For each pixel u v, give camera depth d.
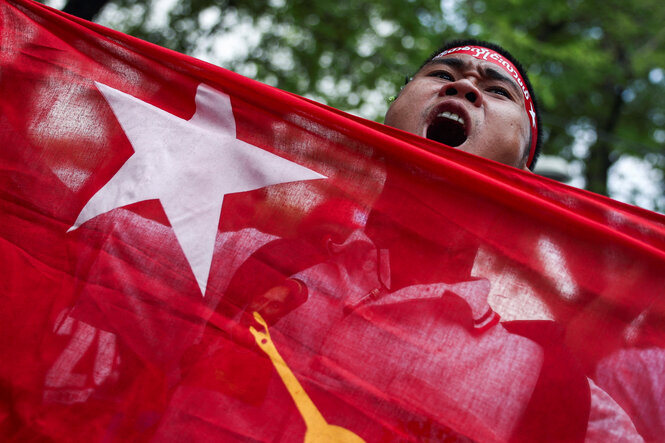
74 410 1.36
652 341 1.49
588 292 1.52
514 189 1.58
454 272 1.53
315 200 1.57
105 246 1.49
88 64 1.70
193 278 1.48
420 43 8.05
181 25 7.42
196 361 1.40
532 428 1.41
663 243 1.61
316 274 1.50
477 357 1.45
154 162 1.59
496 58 2.29
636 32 11.09
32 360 1.39
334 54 7.90
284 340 1.44
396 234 1.55
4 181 1.56
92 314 1.43
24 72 1.67
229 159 1.61
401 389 1.41
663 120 12.34
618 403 1.46
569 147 11.86
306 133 1.63
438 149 1.70
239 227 1.54
